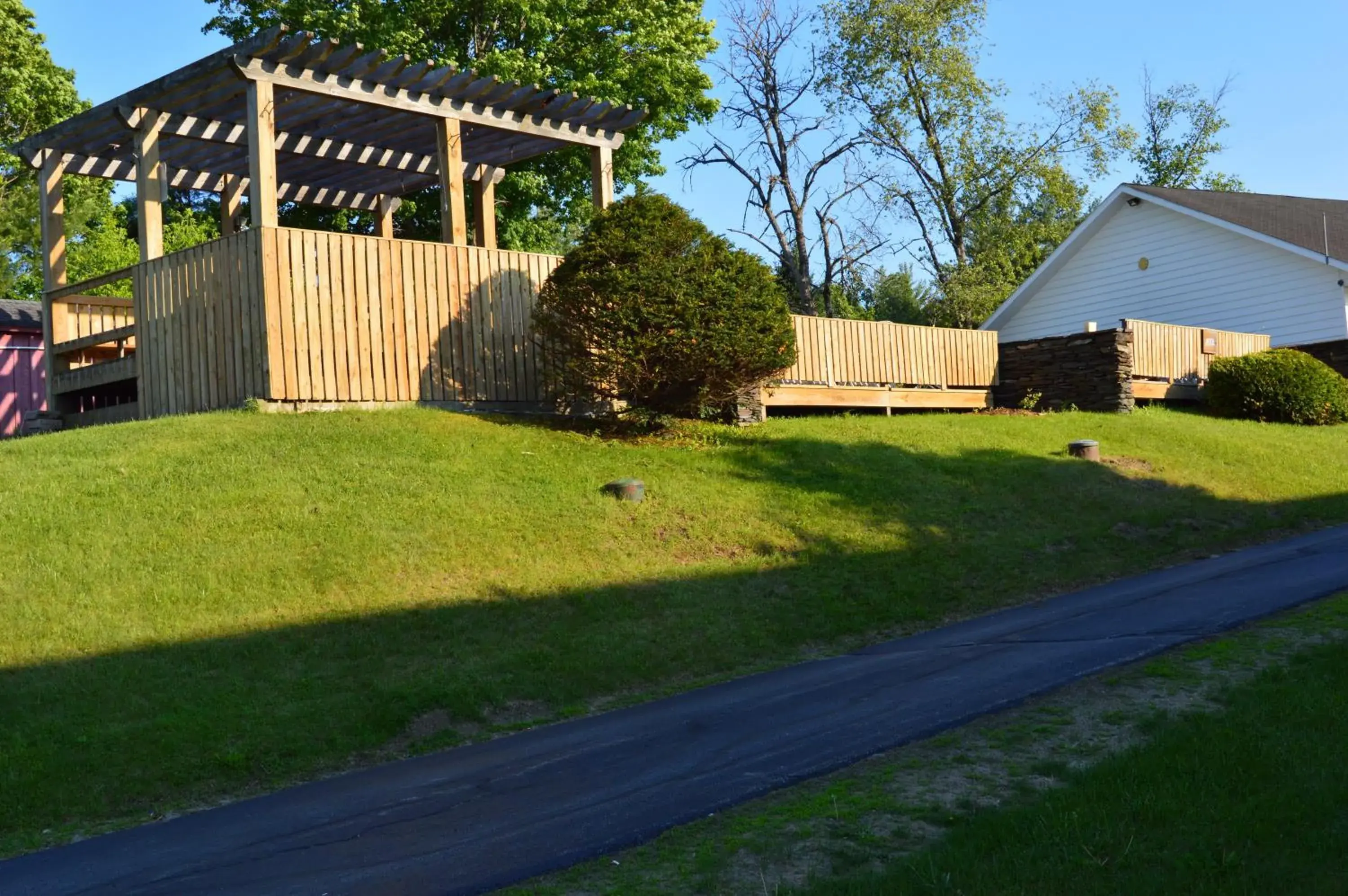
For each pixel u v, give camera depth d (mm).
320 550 9945
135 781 6691
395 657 8562
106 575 9102
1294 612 8789
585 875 4836
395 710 7770
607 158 16828
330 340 13672
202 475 11078
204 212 36906
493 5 26109
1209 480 16125
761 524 12250
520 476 12414
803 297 38438
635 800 5891
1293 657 7156
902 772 5891
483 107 15328
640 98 28062
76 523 9859
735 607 10203
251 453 11734
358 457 11992
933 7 38594
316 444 12188
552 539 11039
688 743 6945
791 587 10797
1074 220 44438
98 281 15602
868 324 19562
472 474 12195
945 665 8383
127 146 16203
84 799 6484
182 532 9930
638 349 13859
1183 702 6598
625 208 14414
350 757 7273
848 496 13422
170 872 5320
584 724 7738
